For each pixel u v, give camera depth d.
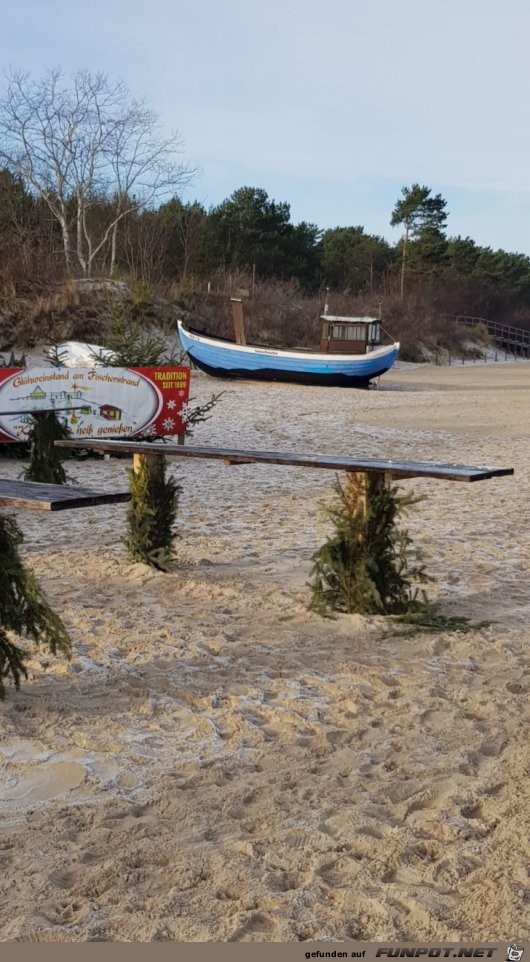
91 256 51.72
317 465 7.13
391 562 7.43
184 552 9.50
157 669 6.12
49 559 9.11
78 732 5.13
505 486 13.66
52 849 3.93
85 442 8.73
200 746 4.97
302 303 60.66
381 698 5.61
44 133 51.19
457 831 4.00
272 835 3.99
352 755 4.82
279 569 8.79
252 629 6.98
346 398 31.55
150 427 17.69
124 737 5.08
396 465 6.97
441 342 70.44
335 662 6.24
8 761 4.80
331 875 3.71
